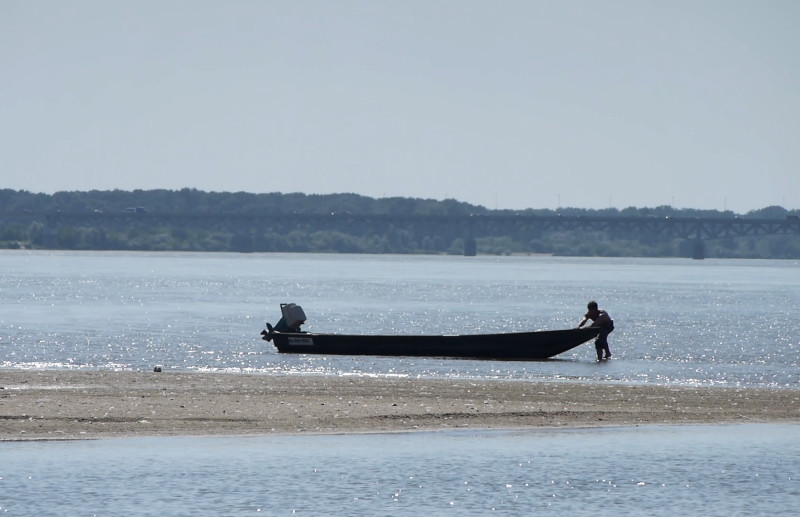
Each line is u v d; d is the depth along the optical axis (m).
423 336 193.38
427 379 152.12
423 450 101.00
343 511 81.38
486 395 132.62
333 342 195.12
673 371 175.25
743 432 112.38
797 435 110.94
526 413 119.38
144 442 101.62
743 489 89.50
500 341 192.50
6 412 111.38
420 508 82.69
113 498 83.19
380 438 105.94
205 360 184.12
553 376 165.25
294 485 88.00
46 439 101.69
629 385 149.12
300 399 125.25
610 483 90.88
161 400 121.88
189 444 101.38
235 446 101.06
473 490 87.88
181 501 82.88
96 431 105.31
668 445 105.31
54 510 79.88
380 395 130.75
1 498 82.75
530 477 92.00
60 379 143.00
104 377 146.25
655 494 87.69
